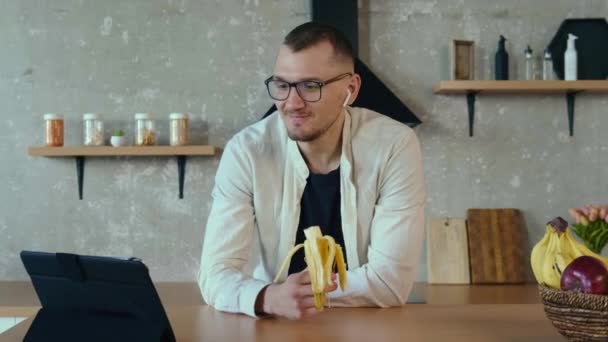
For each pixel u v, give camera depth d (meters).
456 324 1.35
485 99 3.52
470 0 3.52
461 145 3.52
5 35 3.56
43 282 1.24
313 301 1.40
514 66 3.52
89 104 3.54
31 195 3.56
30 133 3.55
